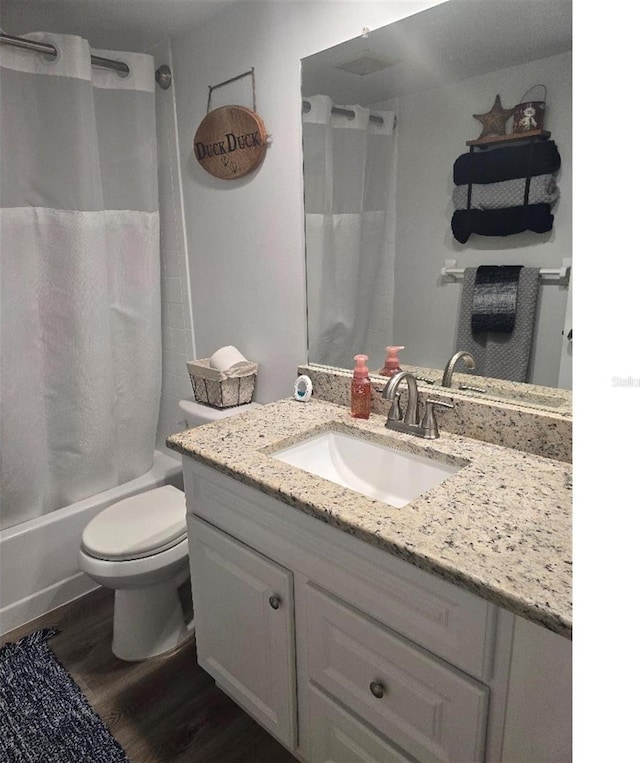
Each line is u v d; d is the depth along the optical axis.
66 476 2.13
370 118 1.45
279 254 1.79
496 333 1.32
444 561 0.86
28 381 1.96
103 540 1.65
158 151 2.18
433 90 1.32
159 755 1.45
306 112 1.60
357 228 1.55
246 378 1.94
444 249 1.38
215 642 1.52
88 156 1.91
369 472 1.46
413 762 1.05
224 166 1.86
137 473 2.37
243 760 1.44
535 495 1.08
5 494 1.95
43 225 1.90
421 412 1.49
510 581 0.81
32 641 1.86
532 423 1.27
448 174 1.33
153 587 1.75
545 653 0.81
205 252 2.09
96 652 1.82
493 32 1.20
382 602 1.02
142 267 2.19
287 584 1.21
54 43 1.79
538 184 1.19
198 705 1.61
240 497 1.29
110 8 1.75
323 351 1.74
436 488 1.12
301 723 1.32
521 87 1.18
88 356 2.05
